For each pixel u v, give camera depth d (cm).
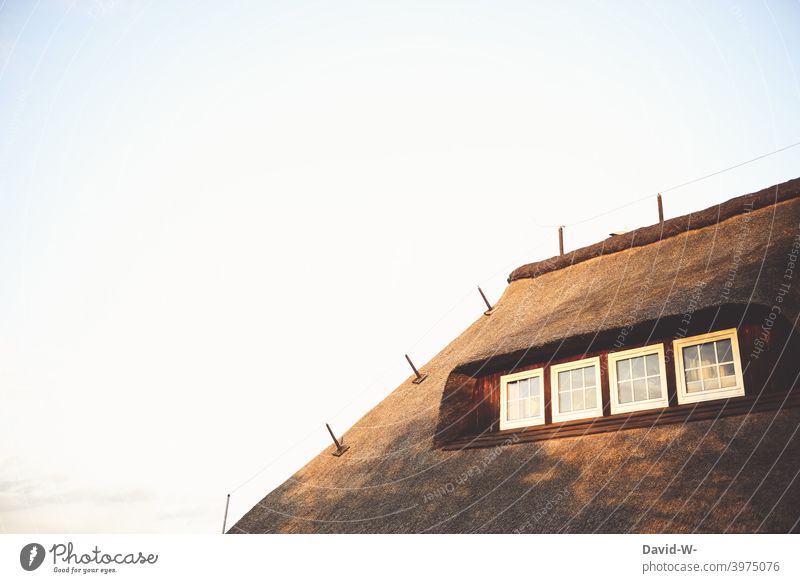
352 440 1291
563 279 1334
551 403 1030
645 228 1257
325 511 1077
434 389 1270
